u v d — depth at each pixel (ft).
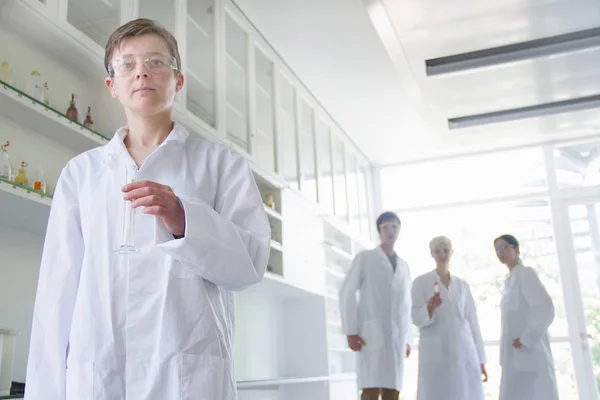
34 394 2.95
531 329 12.32
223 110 10.18
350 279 11.45
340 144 17.80
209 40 10.16
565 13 11.39
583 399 17.01
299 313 14.80
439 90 14.74
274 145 12.69
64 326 3.04
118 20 7.43
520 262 13.03
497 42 12.46
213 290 3.09
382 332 11.00
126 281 2.99
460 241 19.60
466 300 12.41
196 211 2.82
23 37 6.68
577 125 17.56
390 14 11.37
